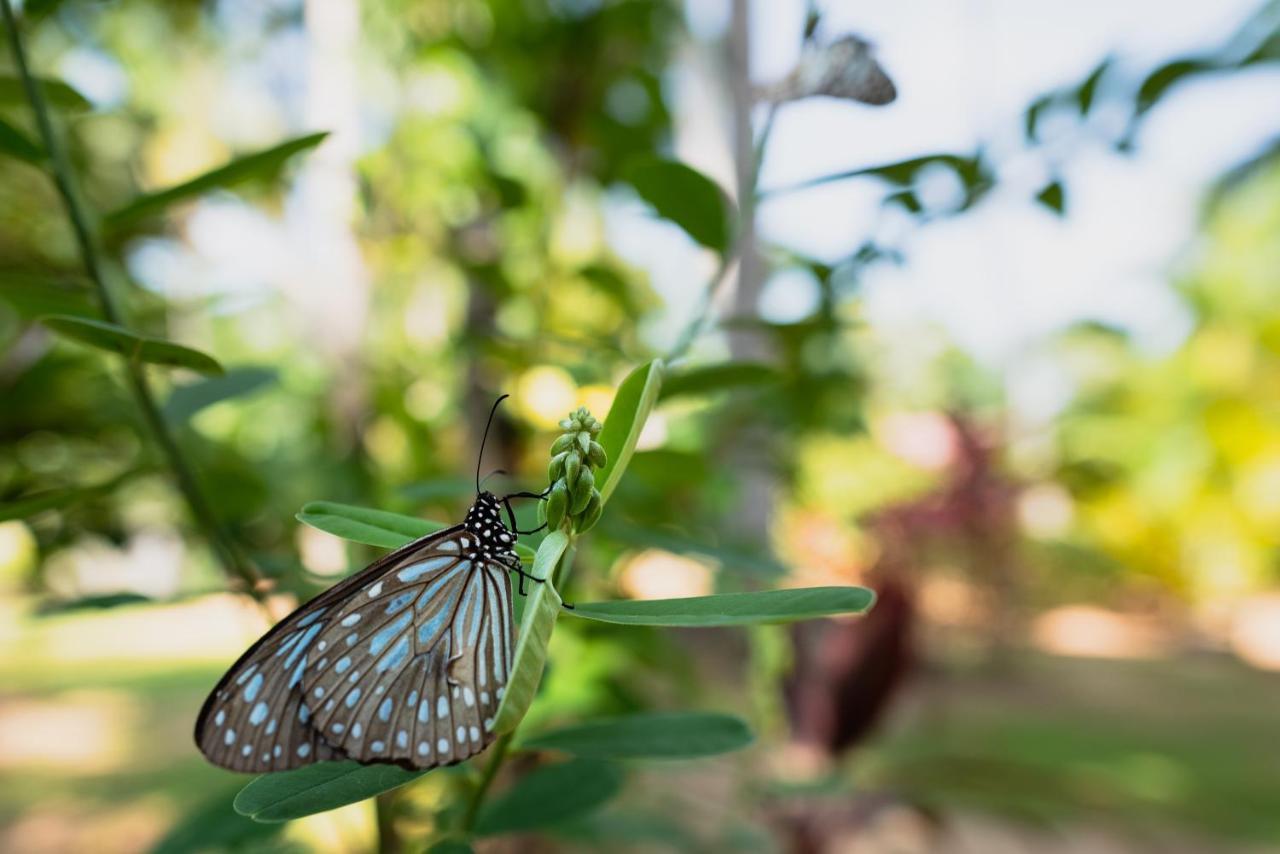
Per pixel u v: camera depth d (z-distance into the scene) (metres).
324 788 0.13
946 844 0.50
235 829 0.19
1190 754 0.81
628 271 0.42
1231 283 1.94
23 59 0.18
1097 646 1.46
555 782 0.18
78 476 0.29
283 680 0.13
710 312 0.23
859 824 0.31
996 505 1.12
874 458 1.11
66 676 1.05
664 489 0.30
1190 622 1.79
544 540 0.13
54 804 0.63
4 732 0.83
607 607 0.12
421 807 0.22
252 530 0.30
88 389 0.28
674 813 0.33
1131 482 1.75
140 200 0.18
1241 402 1.86
